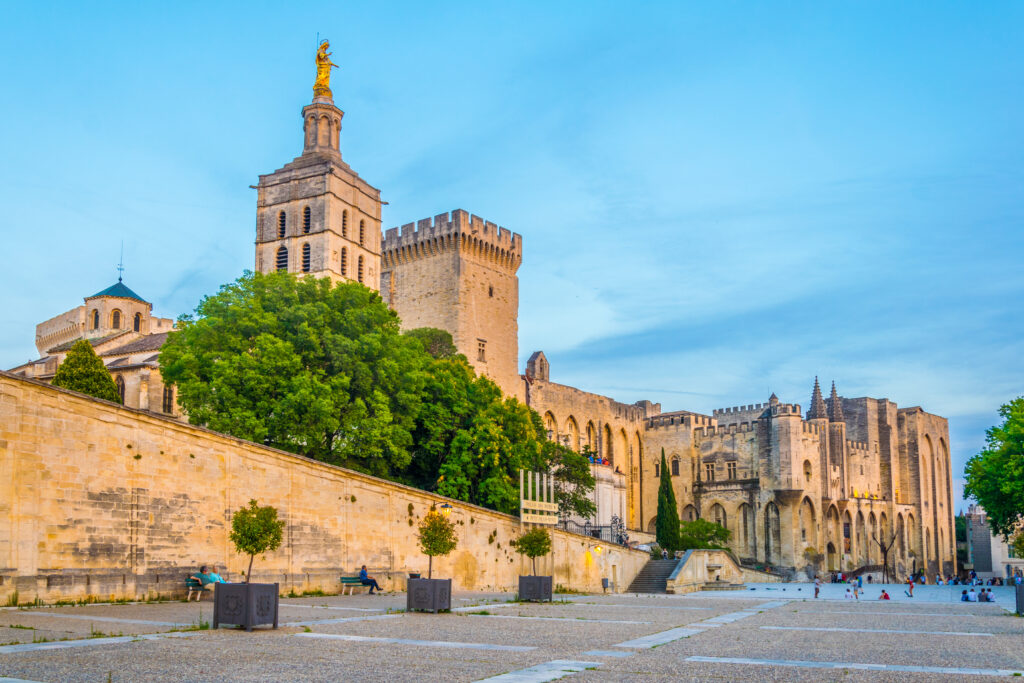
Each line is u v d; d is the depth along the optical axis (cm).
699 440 13875
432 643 2200
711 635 2608
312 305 6094
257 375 5428
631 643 2328
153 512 3478
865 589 9381
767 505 12888
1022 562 14750
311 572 4200
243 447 3922
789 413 12912
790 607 4328
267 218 9238
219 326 5872
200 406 5588
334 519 4388
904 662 2016
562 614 3309
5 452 2973
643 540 11312
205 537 3697
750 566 12581
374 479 4669
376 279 9644
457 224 10519
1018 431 6806
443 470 6266
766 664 1939
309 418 5378
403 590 4756
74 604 3092
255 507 3516
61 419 3167
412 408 6188
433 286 10706
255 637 2236
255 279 6284
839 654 2156
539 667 1834
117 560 3316
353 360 5859
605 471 9875
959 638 2602
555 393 12331
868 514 14738
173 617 2694
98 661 1762
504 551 5834
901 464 16100
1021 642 2495
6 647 1938
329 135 9456
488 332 10862
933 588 9956
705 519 13162
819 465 13250
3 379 2988
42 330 11312
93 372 5966
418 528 4988
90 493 3244
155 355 8569
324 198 8981
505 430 6875
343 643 2155
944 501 17038
